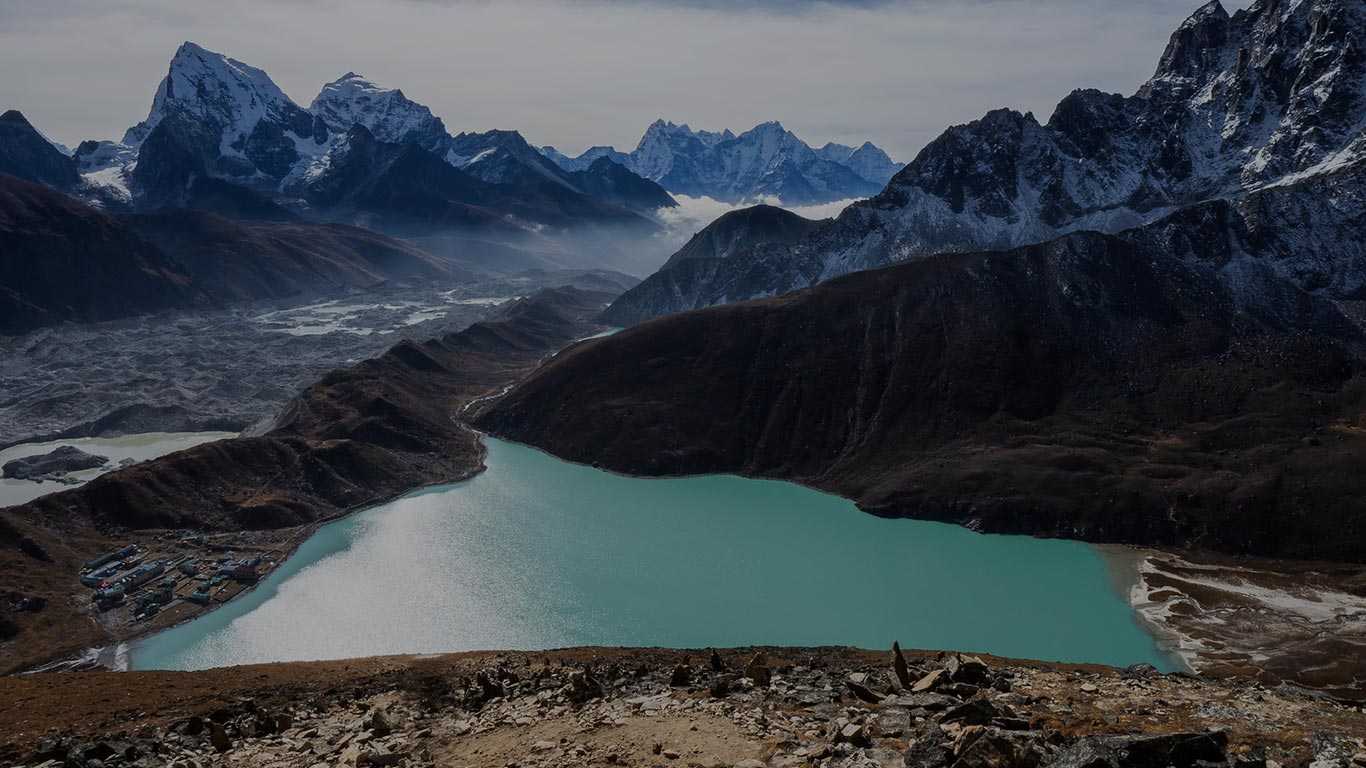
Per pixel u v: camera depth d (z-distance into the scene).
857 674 45.88
